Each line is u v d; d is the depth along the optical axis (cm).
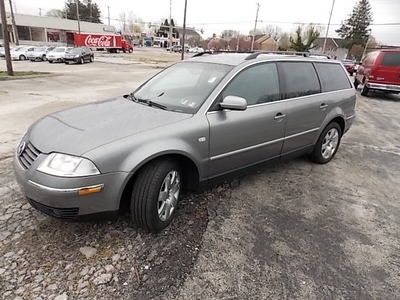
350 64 2956
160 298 214
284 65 391
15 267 234
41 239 265
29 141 268
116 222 292
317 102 428
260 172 436
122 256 251
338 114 466
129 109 310
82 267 237
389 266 259
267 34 8238
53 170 231
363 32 7431
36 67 2305
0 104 834
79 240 266
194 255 257
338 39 7800
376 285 237
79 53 2809
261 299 218
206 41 9444
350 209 349
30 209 307
